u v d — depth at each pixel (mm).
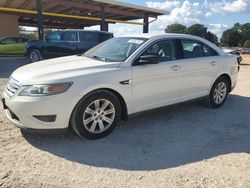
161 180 3402
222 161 3910
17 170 3518
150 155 4043
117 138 4594
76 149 4156
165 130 4992
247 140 4656
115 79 4500
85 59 5102
